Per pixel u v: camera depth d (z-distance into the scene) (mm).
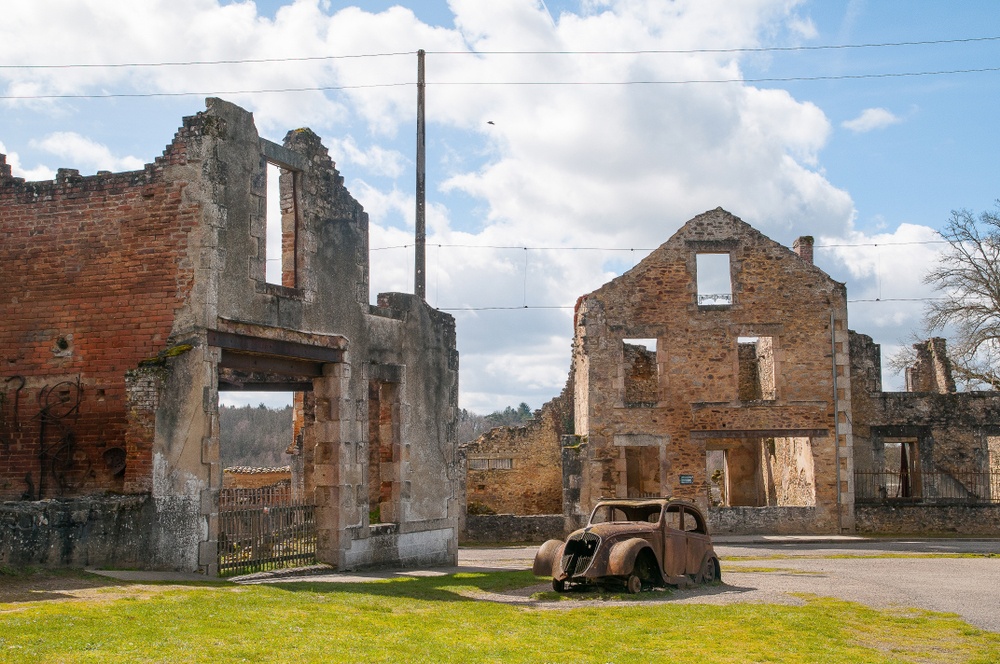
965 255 39312
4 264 16516
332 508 17344
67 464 15766
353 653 8805
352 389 18109
